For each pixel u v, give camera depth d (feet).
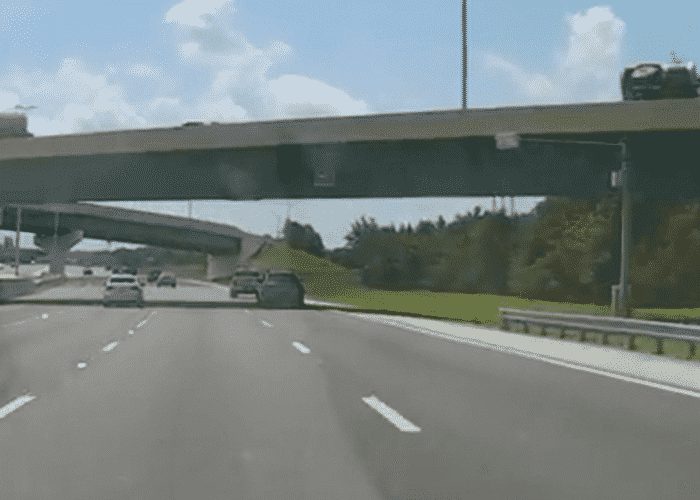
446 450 27.66
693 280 194.18
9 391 41.29
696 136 127.75
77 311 130.21
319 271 319.06
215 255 476.13
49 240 420.36
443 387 43.42
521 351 65.10
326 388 42.80
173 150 150.51
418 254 319.68
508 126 131.23
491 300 188.03
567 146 132.77
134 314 120.98
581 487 22.79
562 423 32.96
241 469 24.73
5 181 167.02
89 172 159.84
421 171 140.67
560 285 212.02
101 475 23.94
